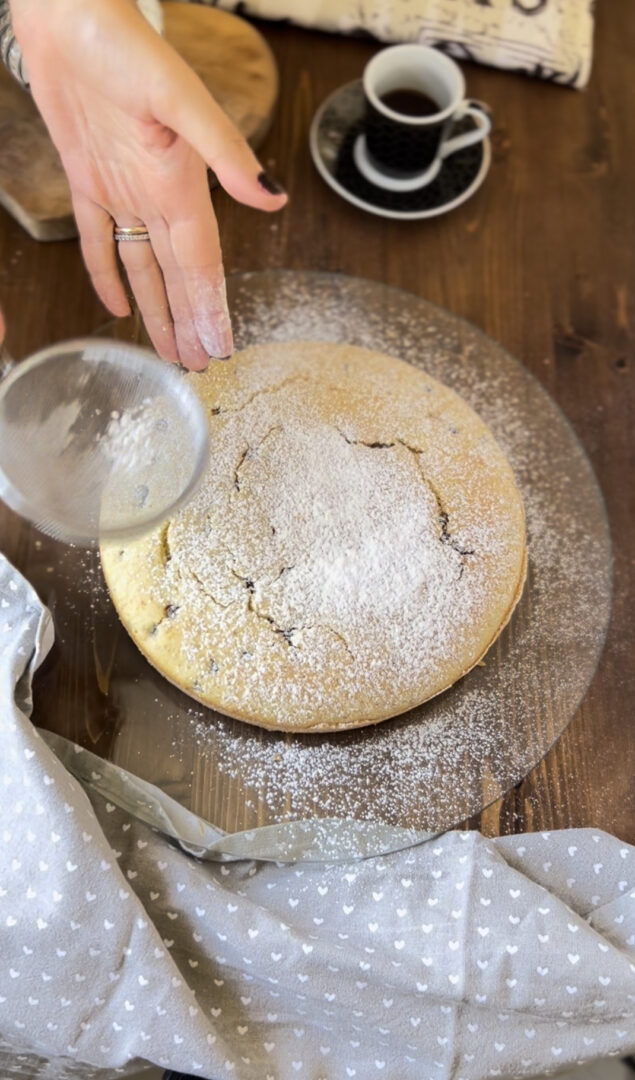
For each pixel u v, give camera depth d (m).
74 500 0.54
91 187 0.52
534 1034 0.51
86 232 0.55
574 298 0.68
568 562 0.60
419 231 0.69
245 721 0.54
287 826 0.53
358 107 0.71
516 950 0.51
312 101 0.72
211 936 0.52
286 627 0.54
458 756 0.55
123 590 0.55
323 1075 0.51
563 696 0.57
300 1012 0.52
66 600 0.57
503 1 0.73
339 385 0.60
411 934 0.52
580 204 0.71
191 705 0.55
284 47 0.73
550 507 0.61
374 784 0.54
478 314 0.67
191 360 0.59
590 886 0.54
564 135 0.73
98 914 0.49
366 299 0.65
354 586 0.55
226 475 0.57
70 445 0.55
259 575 0.55
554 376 0.66
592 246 0.70
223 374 0.59
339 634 0.54
